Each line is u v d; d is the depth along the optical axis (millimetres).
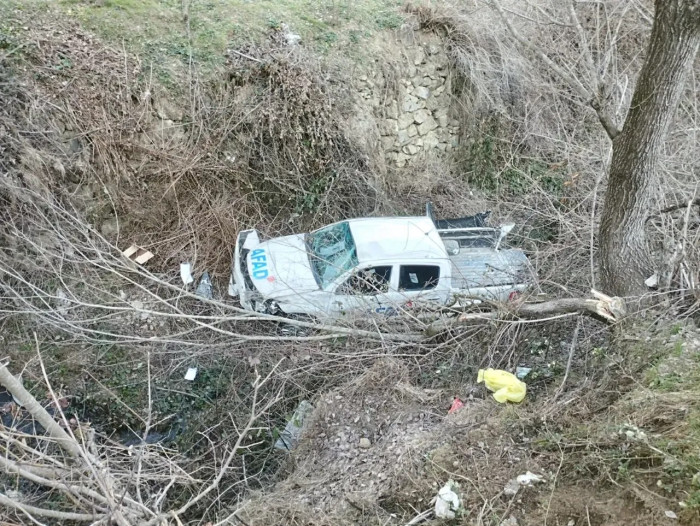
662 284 5457
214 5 8578
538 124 9617
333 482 4594
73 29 7449
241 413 5980
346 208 8422
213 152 7699
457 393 5457
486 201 9289
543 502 3750
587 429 4152
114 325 6562
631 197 5332
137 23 7875
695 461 3441
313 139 7996
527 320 5379
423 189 9367
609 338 5547
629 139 5105
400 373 5703
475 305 6047
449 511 3830
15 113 6664
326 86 8188
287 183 8047
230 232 7711
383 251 6562
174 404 6117
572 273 7125
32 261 6492
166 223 7586
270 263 6777
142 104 7348
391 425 5074
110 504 3240
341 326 6371
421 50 9500
